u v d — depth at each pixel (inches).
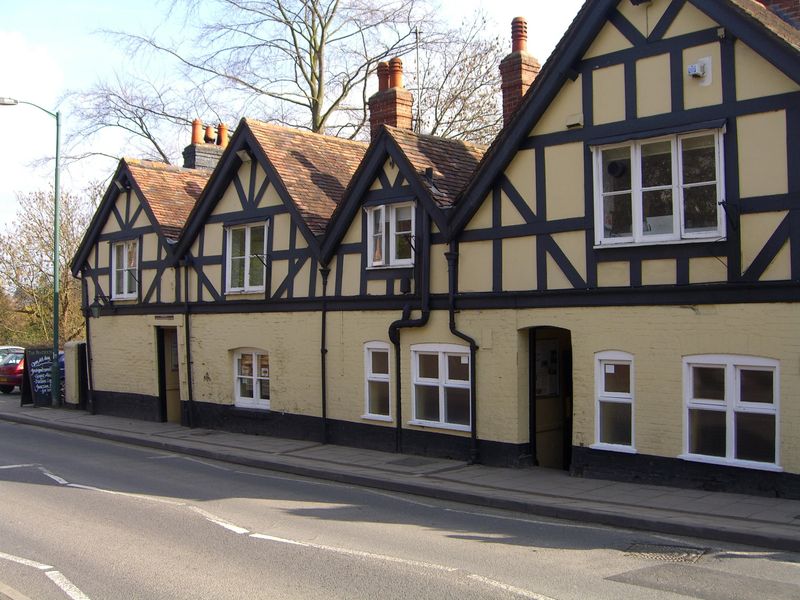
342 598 274.8
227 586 290.2
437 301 576.7
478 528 385.1
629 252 467.8
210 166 989.8
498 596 274.4
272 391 711.1
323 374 661.3
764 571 302.8
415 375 595.2
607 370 483.8
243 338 741.3
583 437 492.1
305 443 668.1
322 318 663.1
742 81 426.0
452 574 301.4
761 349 415.8
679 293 446.3
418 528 384.8
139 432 761.6
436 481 493.7
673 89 451.2
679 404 447.5
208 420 781.3
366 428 629.9
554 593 276.8
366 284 628.7
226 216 761.0
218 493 482.0
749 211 421.4
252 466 595.5
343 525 391.9
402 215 608.4
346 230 644.7
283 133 751.1
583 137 490.6
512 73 618.8
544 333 578.2
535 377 549.6
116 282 913.5
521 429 533.3
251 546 348.5
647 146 464.1
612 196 479.2
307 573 305.6
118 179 893.2
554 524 394.0
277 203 706.8
